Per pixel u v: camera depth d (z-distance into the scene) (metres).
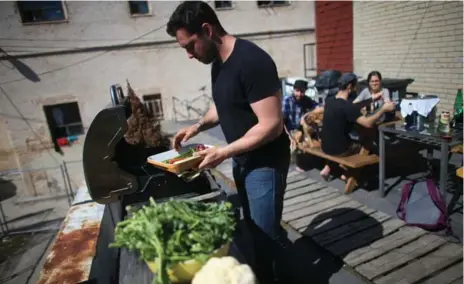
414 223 3.04
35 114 10.64
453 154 4.87
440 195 3.06
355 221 3.18
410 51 6.59
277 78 1.68
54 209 10.49
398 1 6.63
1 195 11.18
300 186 4.12
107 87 10.88
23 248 7.18
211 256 1.13
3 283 5.78
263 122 1.65
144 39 10.80
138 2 10.71
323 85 6.71
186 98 11.51
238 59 1.62
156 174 2.02
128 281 1.42
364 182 4.04
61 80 10.55
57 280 1.90
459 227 3.02
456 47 5.69
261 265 2.02
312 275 2.51
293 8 11.53
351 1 8.04
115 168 1.90
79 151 11.21
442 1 5.75
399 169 4.52
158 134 2.57
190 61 11.27
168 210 1.21
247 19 11.30
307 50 11.99
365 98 4.76
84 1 10.16
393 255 2.63
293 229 3.15
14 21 9.84
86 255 2.12
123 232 1.19
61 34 10.22
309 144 4.55
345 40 8.53
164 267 1.09
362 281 2.40
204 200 1.88
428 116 3.47
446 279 2.33
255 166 1.84
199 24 1.58
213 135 7.37
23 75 10.26
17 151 10.82
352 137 4.29
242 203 2.05
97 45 10.53
